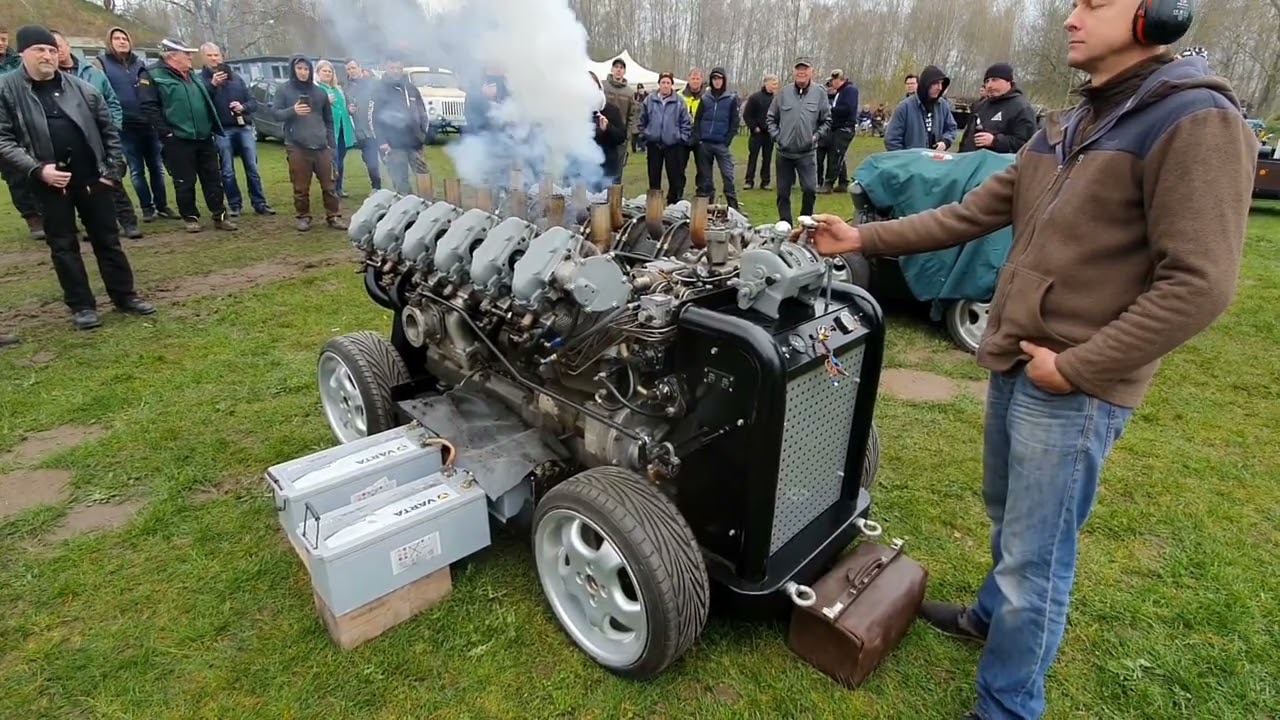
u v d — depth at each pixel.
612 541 1.89
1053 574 1.68
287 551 2.60
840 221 2.05
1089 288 1.50
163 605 2.34
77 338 4.65
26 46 4.22
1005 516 1.72
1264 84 33.69
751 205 9.54
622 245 2.54
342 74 9.48
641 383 2.12
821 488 2.25
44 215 4.52
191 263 6.46
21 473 3.13
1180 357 4.66
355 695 2.00
